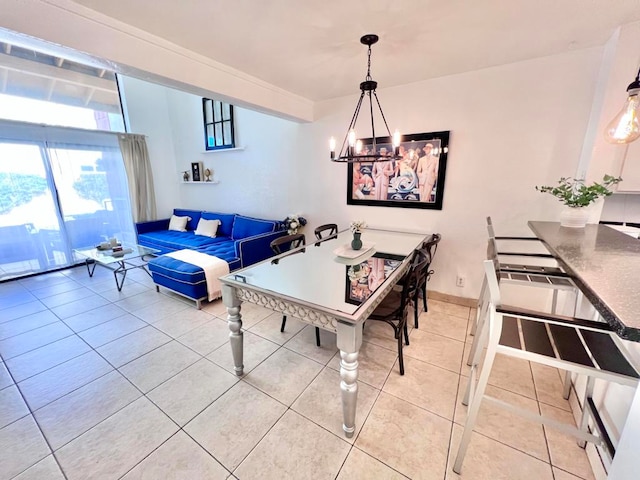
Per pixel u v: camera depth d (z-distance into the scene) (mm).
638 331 645
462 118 2566
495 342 1106
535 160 2348
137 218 4844
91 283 3633
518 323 1283
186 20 1644
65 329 2510
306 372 1941
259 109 2785
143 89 4805
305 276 1785
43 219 3938
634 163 1847
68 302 3061
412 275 1735
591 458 1290
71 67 4125
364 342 2287
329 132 3352
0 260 3615
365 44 1942
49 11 1401
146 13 1570
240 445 1413
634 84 1333
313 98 3242
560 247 1396
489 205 2590
